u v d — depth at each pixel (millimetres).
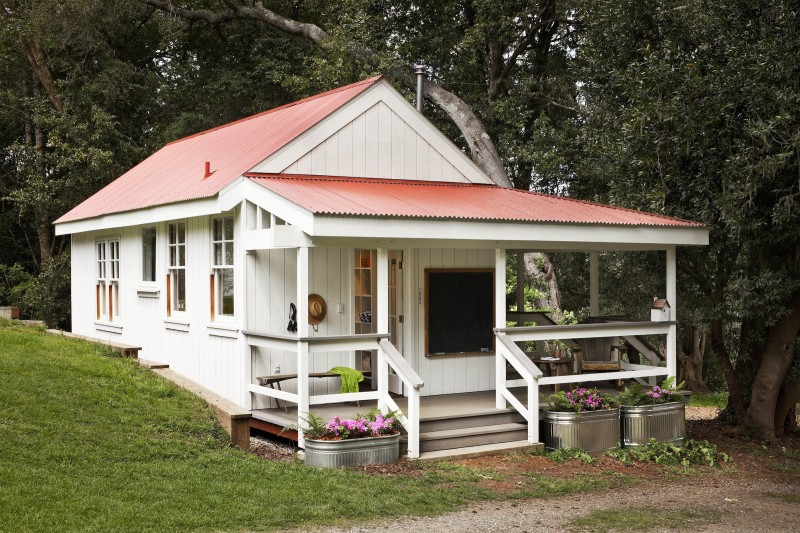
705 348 27453
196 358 12938
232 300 11977
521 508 8617
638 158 13219
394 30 25422
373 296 12664
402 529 7586
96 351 12539
